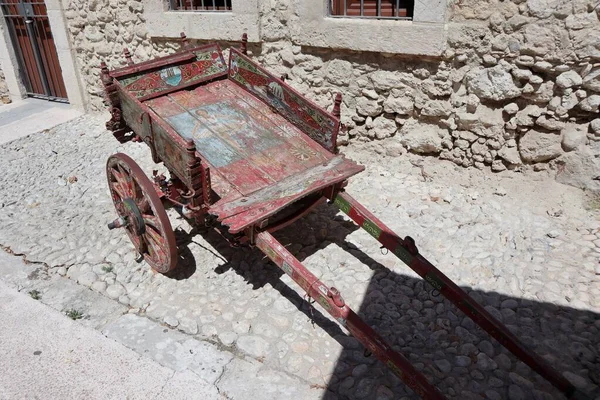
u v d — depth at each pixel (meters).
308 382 2.84
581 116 4.02
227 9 5.49
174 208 4.47
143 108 3.37
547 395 2.69
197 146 3.62
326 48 4.90
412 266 3.04
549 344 2.99
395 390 2.76
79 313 3.42
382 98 4.87
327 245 3.97
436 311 3.30
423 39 4.33
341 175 3.33
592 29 3.68
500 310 3.27
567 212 4.10
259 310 3.36
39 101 7.91
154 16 5.82
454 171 4.75
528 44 3.95
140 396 2.79
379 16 4.59
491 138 4.45
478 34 4.14
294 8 4.89
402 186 4.71
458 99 4.50
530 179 4.41
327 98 5.21
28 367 2.99
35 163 5.72
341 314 2.57
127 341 3.17
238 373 2.92
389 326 3.19
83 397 2.80
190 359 3.02
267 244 2.95
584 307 3.23
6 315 3.41
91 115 7.16
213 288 3.58
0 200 4.92
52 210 4.69
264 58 5.39
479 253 3.76
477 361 2.92
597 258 3.60
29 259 3.99
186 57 4.13
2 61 7.84
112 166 3.72
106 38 6.51
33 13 7.15
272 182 3.38
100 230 4.32
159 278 3.73
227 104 4.09
